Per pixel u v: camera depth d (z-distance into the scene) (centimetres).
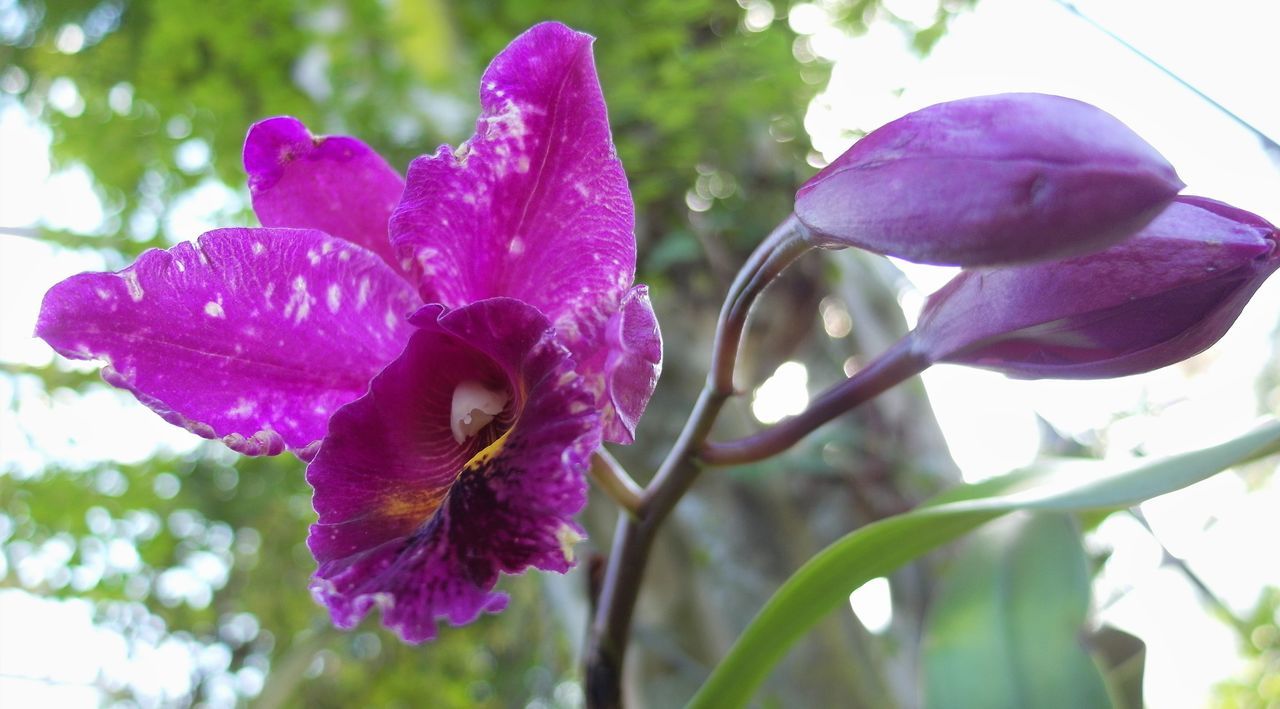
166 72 72
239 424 23
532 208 22
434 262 23
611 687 24
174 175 78
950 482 75
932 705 28
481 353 23
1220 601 46
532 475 20
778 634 24
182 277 22
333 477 22
